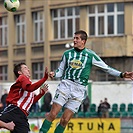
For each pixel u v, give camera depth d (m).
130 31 71.94
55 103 20.20
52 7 77.94
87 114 48.91
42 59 78.38
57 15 78.00
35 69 79.75
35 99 20.72
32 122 46.03
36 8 79.81
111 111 54.25
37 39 79.88
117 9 73.19
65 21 77.19
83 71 20.25
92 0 74.44
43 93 20.80
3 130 41.47
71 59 20.28
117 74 20.58
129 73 20.41
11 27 82.75
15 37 82.88
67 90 20.20
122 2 72.50
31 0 80.44
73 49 20.45
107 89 63.25
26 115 20.38
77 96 20.20
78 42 20.30
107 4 73.75
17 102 20.22
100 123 46.09
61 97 20.17
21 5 81.75
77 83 20.22
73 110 20.23
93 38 73.19
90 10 75.12
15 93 20.27
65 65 20.42
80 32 20.38
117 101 63.19
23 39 81.75
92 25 74.94
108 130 46.03
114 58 72.38
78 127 46.31
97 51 72.62
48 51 77.44
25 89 19.89
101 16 74.25
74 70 20.22
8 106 20.27
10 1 20.67
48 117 20.22
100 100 58.84
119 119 45.94
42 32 79.06
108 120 46.09
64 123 20.28
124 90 63.03
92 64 20.47
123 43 71.69
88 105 53.06
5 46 83.50
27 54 80.25
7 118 20.02
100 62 20.50
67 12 77.12
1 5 84.12
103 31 74.12
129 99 62.84
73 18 76.56
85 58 20.28
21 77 20.16
